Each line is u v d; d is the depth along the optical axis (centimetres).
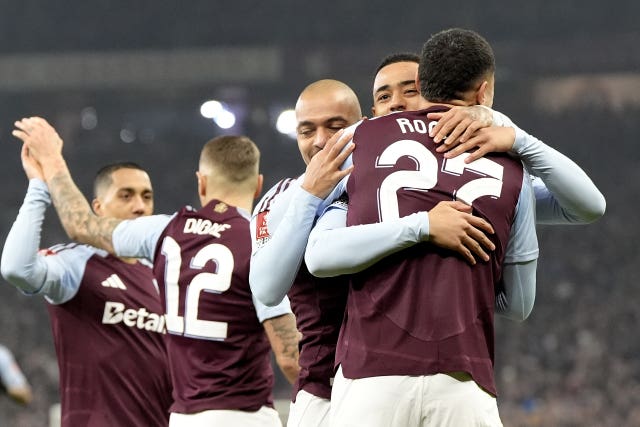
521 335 3456
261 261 456
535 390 3078
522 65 4950
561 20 5028
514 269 450
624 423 2883
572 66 4909
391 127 450
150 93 5138
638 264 4000
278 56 4941
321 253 428
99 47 5119
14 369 582
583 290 3856
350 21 5091
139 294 681
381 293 426
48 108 5125
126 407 667
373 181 437
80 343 667
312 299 506
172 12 5134
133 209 736
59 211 628
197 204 4597
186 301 592
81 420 661
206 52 4984
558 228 4300
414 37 5031
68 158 4962
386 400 416
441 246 420
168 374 680
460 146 440
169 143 5041
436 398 413
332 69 4928
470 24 5081
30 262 639
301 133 552
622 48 4862
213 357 585
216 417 577
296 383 523
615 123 4828
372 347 424
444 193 431
